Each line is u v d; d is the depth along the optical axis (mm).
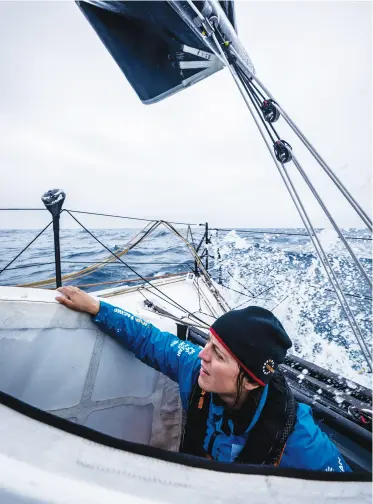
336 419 1281
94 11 1046
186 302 3553
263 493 454
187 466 465
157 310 2723
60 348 1231
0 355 1084
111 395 1419
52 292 1300
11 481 402
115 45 1159
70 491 406
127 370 1484
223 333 902
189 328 2189
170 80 1270
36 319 1169
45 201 2254
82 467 429
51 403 1219
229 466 474
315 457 866
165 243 21094
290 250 10727
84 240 31609
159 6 923
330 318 4766
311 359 3607
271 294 5672
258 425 903
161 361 1349
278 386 954
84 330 1314
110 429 1419
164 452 473
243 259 8664
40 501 397
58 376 1229
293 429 896
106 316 1357
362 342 939
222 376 911
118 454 457
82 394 1314
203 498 437
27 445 435
